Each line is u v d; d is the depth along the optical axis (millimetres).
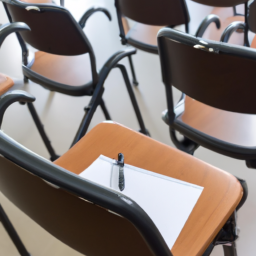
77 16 3057
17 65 2340
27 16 1267
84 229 535
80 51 1343
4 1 1272
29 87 2262
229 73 836
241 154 1062
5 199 1576
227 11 2021
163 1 1534
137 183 741
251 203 1421
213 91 938
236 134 1126
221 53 753
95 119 1992
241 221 1360
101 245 564
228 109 973
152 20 1672
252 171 1563
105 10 1858
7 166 496
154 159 792
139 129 1894
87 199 416
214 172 749
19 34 1542
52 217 573
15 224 1465
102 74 1433
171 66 993
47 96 2211
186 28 1658
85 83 1469
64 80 1505
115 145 835
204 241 630
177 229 652
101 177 760
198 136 1132
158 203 700
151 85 2211
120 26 1853
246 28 1548
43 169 431
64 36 1285
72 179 419
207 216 667
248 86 850
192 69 913
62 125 1982
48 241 1382
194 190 716
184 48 853
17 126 1999
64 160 812
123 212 409
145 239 456
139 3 1600
